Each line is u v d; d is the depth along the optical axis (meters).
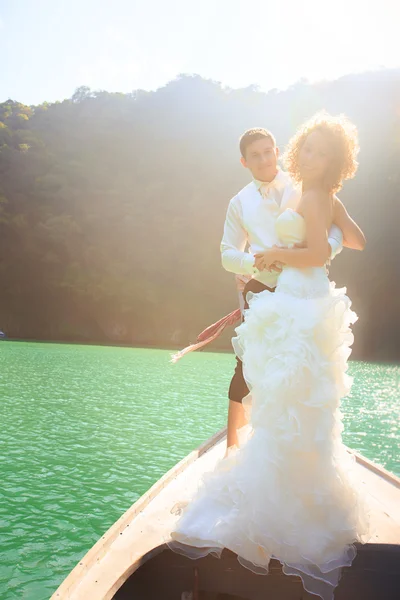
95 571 1.89
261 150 2.27
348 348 1.97
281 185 2.30
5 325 51.56
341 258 41.59
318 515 1.89
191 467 3.23
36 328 51.56
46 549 3.99
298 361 1.85
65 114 55.38
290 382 1.84
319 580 1.82
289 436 1.83
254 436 1.95
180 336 47.28
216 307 45.94
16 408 10.05
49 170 52.31
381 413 11.05
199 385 14.53
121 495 5.24
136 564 1.92
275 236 2.29
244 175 46.97
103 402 11.09
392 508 2.53
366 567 1.99
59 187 51.31
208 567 2.00
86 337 50.34
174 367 20.42
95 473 5.96
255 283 2.38
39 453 6.78
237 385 2.33
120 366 20.28
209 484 2.07
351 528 1.90
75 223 48.44
